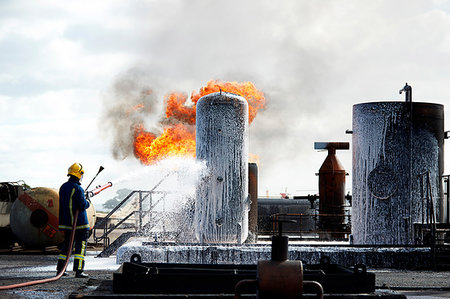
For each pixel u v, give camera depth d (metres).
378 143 11.51
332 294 4.13
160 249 9.73
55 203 14.11
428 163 11.75
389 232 11.30
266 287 3.26
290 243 11.57
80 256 8.18
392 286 7.53
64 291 6.47
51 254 13.69
